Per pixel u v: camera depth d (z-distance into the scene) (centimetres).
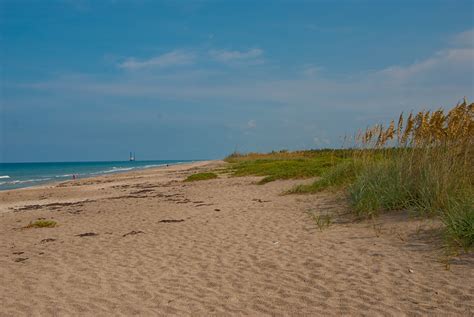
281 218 987
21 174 6562
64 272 670
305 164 2595
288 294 529
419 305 465
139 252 770
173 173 3809
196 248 773
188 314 490
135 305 523
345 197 1093
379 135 1066
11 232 1062
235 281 588
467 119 834
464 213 671
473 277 523
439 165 850
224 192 1642
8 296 572
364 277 561
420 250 640
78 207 1532
